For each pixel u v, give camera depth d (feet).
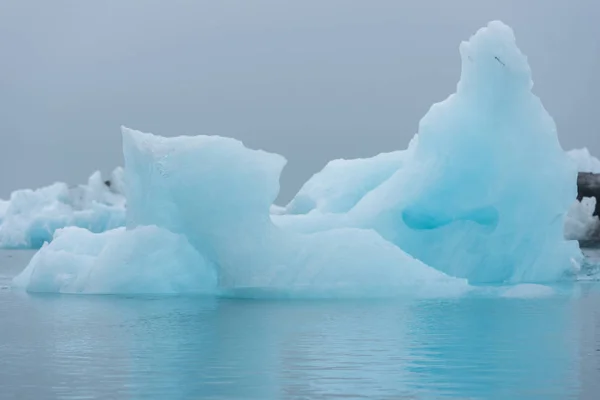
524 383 89.51
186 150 207.21
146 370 98.02
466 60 247.70
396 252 203.00
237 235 202.59
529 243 242.99
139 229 211.00
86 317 157.38
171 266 206.80
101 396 83.35
